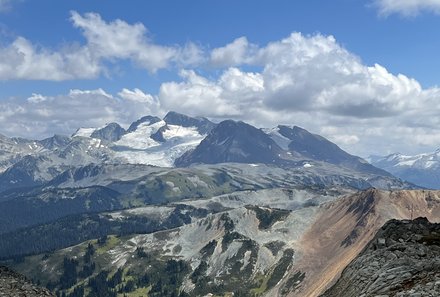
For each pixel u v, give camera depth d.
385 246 49.38
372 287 41.41
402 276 40.91
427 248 45.91
